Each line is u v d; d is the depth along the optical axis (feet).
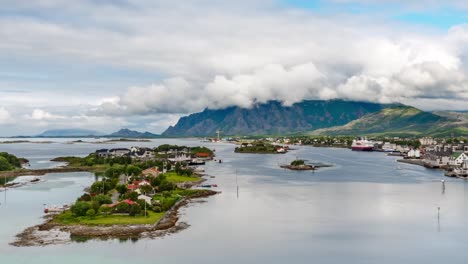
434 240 467.52
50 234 489.26
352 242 459.32
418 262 404.16
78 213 557.74
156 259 408.05
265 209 618.44
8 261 404.77
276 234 487.61
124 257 414.00
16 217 572.51
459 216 570.46
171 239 469.57
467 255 422.00
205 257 414.00
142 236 481.87
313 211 603.26
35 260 407.44
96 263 398.83
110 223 525.75
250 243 455.22
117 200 646.33
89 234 487.61
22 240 467.52
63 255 420.36
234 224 532.32
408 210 607.78
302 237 477.36
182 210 613.93
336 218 560.61
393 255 421.59
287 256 417.49
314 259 409.69
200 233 492.54
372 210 607.78
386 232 497.46
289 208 624.18
